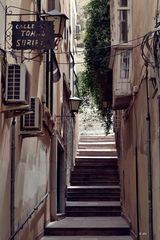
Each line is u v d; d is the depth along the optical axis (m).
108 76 17.14
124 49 11.48
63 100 18.36
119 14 11.46
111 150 24.72
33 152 10.52
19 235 8.72
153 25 8.27
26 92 7.01
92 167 21.81
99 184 20.77
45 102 12.52
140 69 10.32
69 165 20.14
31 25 7.54
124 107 13.53
